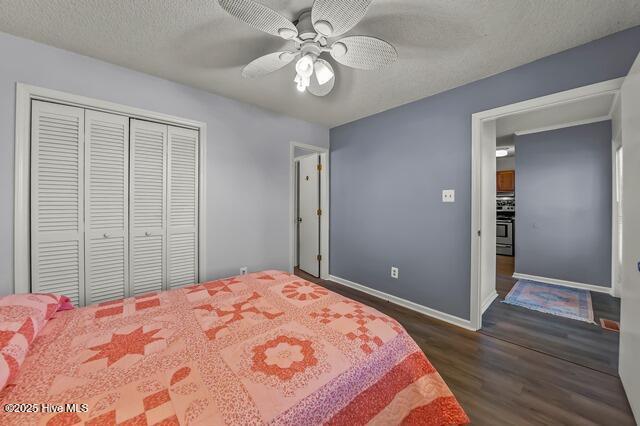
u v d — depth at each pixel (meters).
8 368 0.79
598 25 1.54
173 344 1.04
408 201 2.75
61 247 1.84
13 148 1.65
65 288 1.86
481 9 1.42
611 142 3.17
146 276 2.20
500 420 1.35
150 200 2.21
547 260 3.65
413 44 1.73
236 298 1.53
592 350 1.97
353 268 3.40
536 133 3.73
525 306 2.81
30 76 1.69
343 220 3.53
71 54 1.83
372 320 1.27
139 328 1.17
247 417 0.71
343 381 0.91
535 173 3.74
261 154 2.89
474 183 2.25
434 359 1.87
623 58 1.59
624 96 1.47
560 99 1.82
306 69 1.39
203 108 2.46
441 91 2.44
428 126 2.56
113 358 0.95
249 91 2.47
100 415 0.69
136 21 1.52
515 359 1.87
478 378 1.67
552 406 1.44
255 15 1.18
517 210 3.91
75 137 1.87
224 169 2.62
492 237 3.10
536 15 1.46
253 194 2.84
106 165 2.00
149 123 2.19
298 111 3.00
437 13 1.45
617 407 1.42
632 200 1.39
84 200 1.92
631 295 1.41
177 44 1.75
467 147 2.29
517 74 2.00
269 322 1.23
